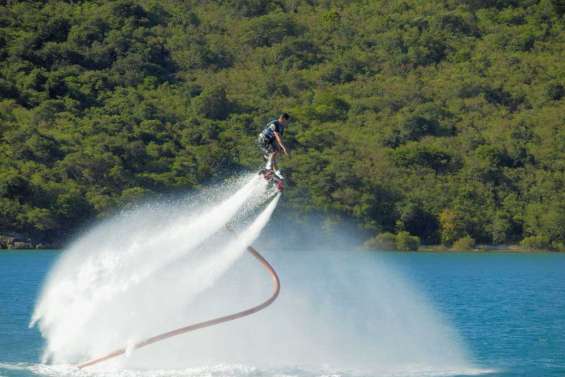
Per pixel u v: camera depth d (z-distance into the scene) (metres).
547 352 133.25
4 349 128.12
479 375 114.88
